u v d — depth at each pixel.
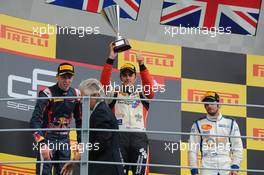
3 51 27.98
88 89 23.69
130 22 29.44
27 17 28.53
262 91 29.83
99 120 23.03
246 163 29.25
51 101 25.94
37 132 25.48
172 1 29.81
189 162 26.53
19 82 28.03
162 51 29.48
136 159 25.72
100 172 22.75
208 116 26.81
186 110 29.25
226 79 29.73
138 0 29.59
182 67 29.52
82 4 29.17
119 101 26.27
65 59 28.67
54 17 28.84
